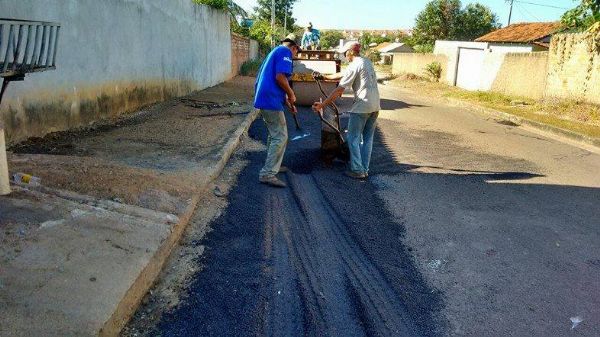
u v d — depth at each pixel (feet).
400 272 12.39
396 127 35.35
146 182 15.51
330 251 13.42
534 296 11.50
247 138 27.48
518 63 59.93
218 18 59.57
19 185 12.95
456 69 80.94
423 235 14.85
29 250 9.95
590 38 44.78
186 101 39.50
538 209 17.76
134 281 9.89
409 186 19.97
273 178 18.89
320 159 23.31
